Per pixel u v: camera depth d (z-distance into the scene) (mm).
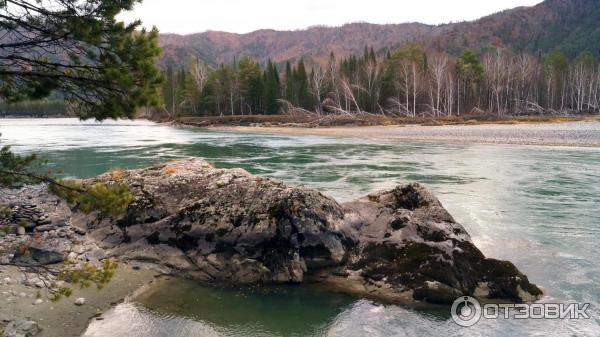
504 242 12438
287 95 96625
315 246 9953
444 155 33094
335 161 29984
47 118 131125
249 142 46375
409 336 7488
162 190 11586
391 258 9836
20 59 5957
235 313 8258
